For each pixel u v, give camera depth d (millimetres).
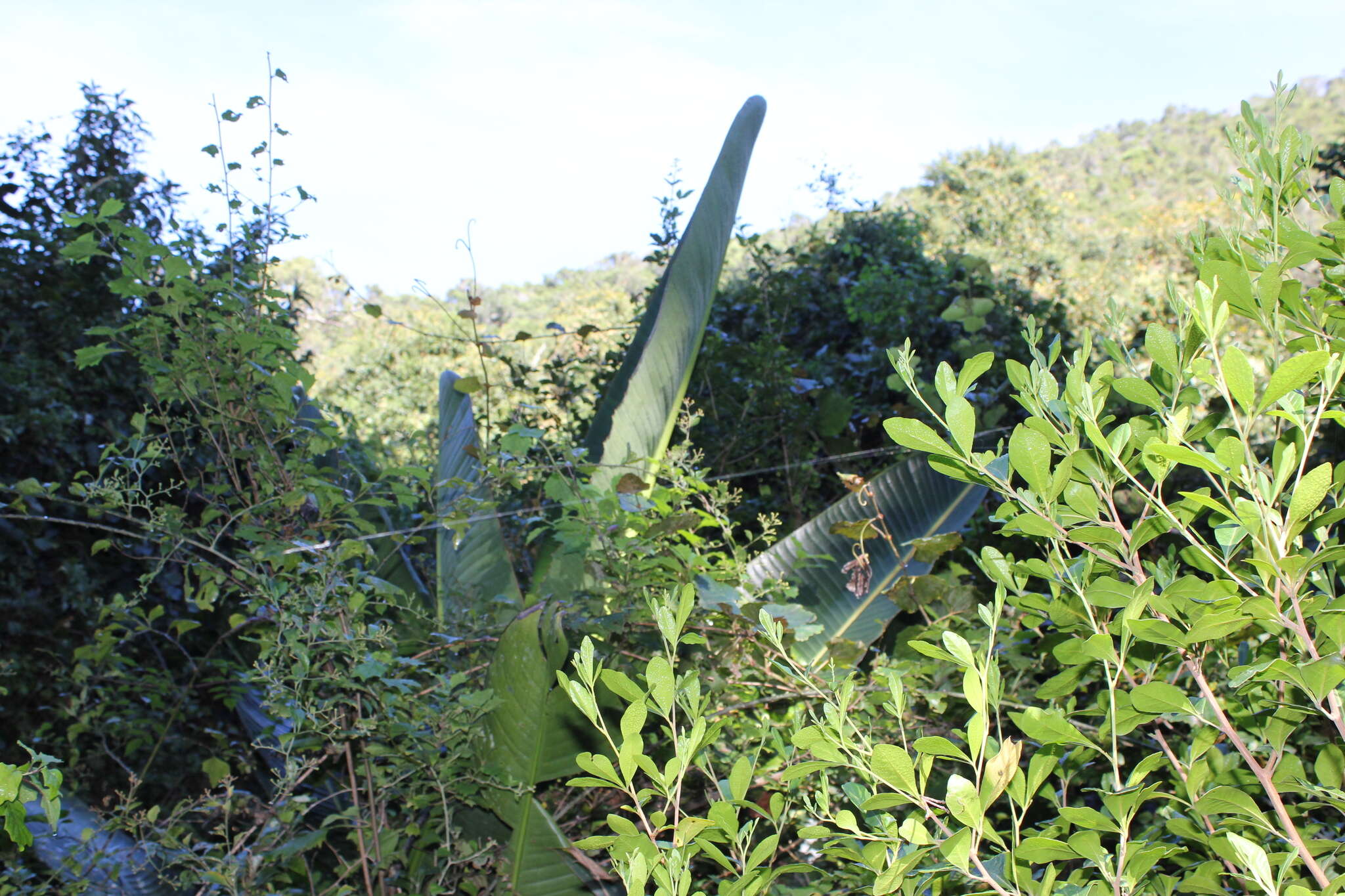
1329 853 1165
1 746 3605
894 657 2754
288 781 2150
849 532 2451
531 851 2240
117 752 3426
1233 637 1463
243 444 2518
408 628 2932
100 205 4109
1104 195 35250
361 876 2477
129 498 2383
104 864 2270
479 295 2869
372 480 3361
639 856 940
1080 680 1399
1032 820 2588
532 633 2105
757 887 1079
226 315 2461
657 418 3043
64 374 4012
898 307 5047
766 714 1922
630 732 990
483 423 3312
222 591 3473
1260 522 892
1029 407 1114
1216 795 997
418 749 2162
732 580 2457
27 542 3742
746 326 5477
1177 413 951
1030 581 2174
